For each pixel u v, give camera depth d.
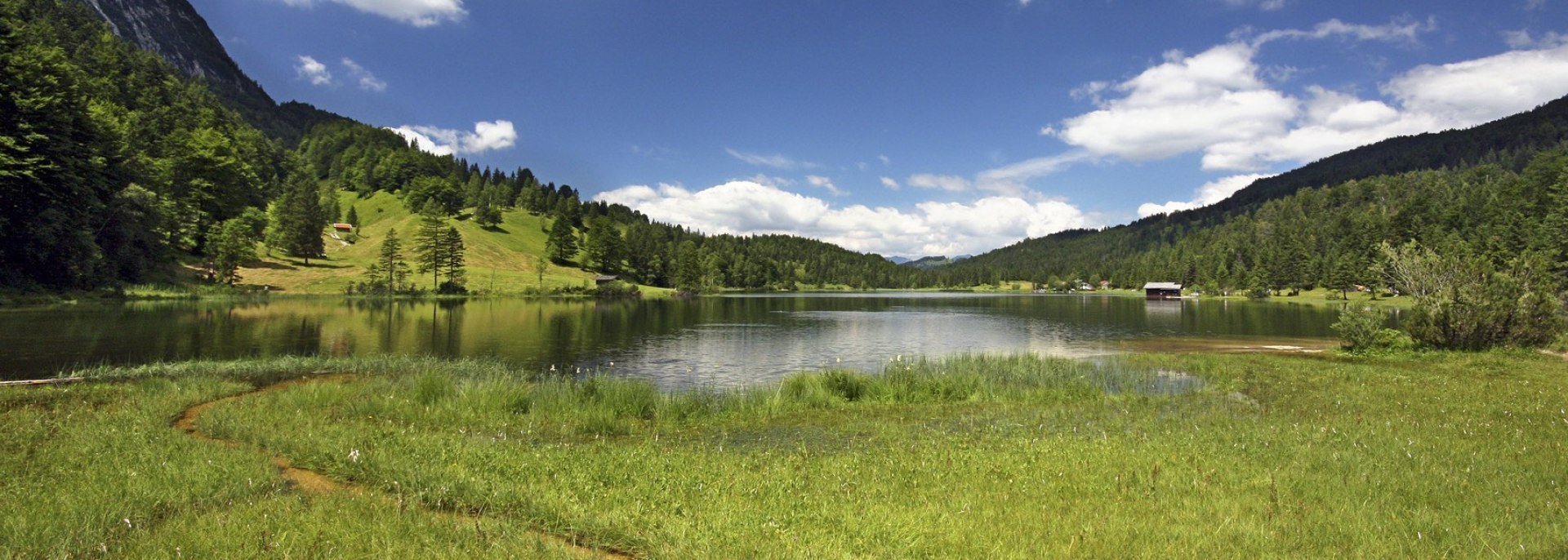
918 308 101.62
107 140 71.94
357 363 25.25
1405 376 22.28
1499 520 7.69
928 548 6.94
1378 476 9.69
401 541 6.64
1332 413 15.66
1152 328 58.47
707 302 117.62
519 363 32.16
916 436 14.05
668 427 15.47
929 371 24.33
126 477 8.63
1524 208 118.12
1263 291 142.88
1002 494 8.90
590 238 170.12
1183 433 13.32
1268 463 10.61
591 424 14.89
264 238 117.50
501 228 193.12
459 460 10.05
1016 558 6.64
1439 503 8.43
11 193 51.94
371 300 86.88
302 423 12.86
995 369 25.66
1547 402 16.34
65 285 57.72
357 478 9.16
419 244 132.75
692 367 31.75
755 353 38.25
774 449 12.66
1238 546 7.04
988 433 14.02
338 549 6.46
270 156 186.12
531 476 9.40
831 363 33.56
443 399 16.83
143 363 26.33
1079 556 6.73
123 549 6.41
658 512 7.91
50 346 30.84
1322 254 160.62
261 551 6.36
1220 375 24.03
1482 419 14.35
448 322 54.97
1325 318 72.19
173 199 92.94
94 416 13.18
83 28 161.88
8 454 9.77
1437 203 157.50
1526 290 29.94
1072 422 15.37
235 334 39.72
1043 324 63.91
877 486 9.33
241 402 15.58
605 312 77.38
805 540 7.04
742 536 7.03
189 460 9.52
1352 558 6.72
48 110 57.81
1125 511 8.23
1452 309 30.23
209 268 88.94
